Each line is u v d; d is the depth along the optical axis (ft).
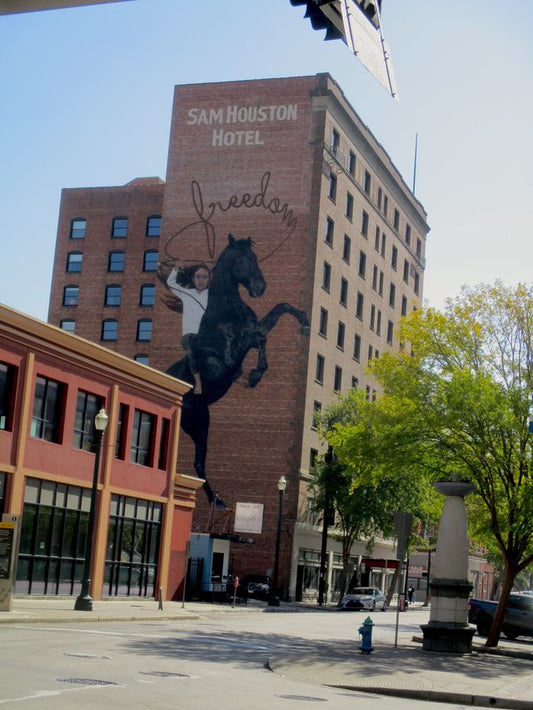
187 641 76.18
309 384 215.10
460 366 97.35
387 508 196.13
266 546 207.31
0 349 105.91
